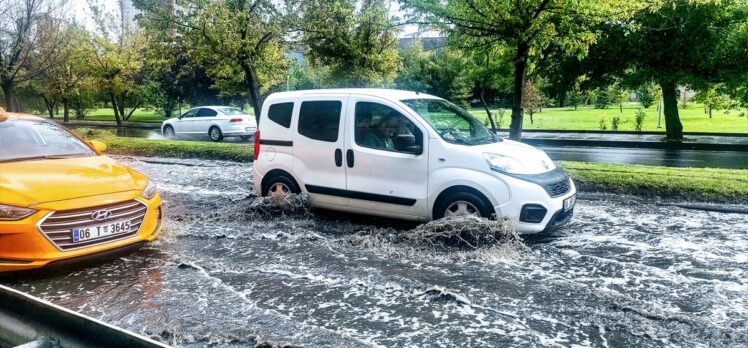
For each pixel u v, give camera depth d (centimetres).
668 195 844
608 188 888
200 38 1559
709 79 1870
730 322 391
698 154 1620
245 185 1009
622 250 573
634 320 395
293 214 715
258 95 1719
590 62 2031
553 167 645
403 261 540
